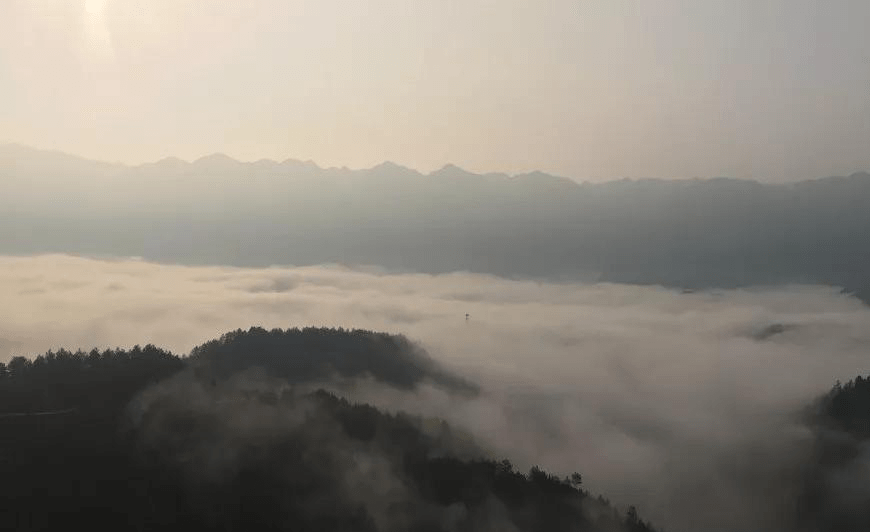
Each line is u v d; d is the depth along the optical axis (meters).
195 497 121.94
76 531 108.00
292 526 120.69
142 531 110.94
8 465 120.50
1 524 106.50
